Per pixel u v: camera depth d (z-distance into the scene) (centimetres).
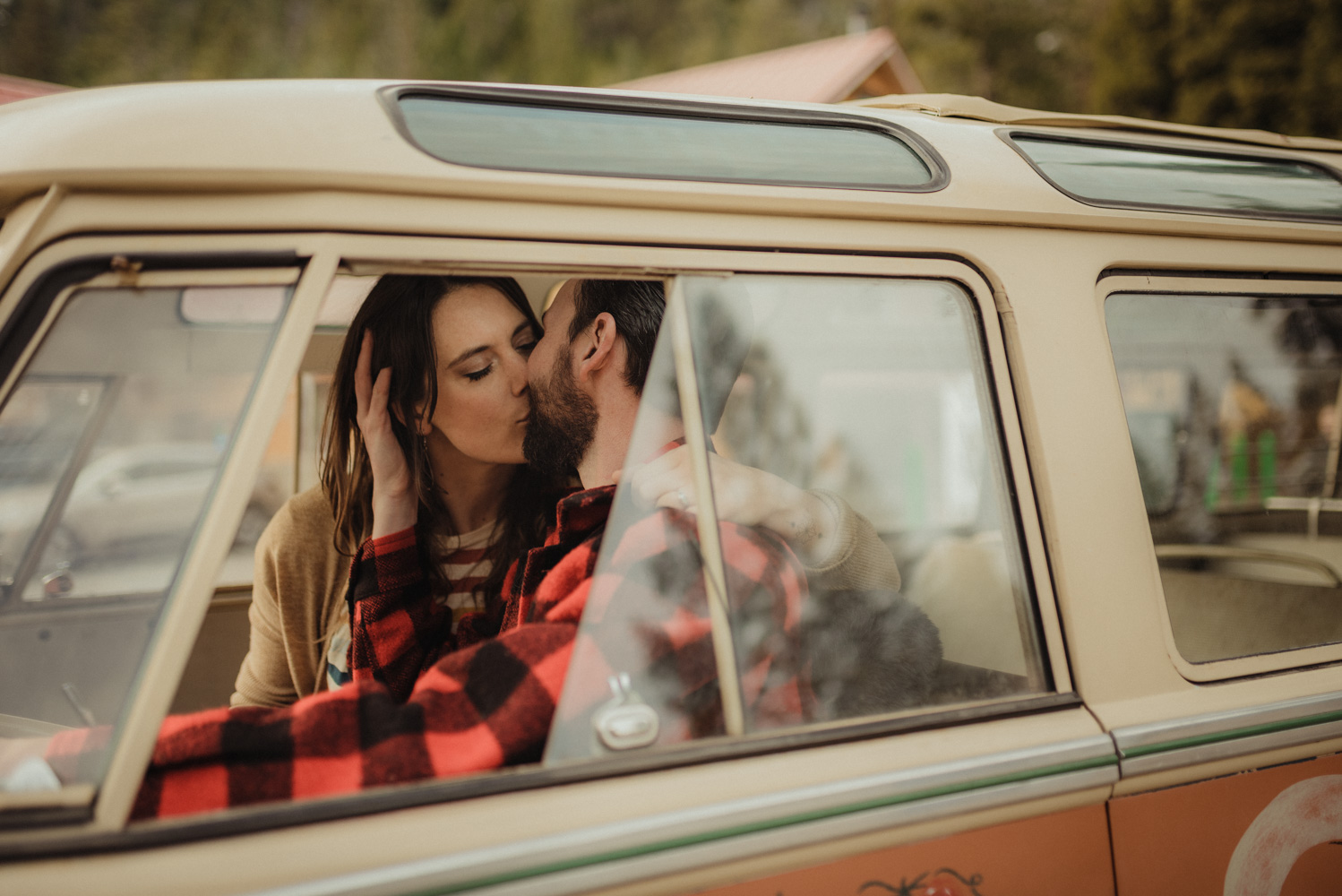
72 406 107
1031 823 123
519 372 158
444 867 96
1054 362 138
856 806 112
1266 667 144
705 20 3912
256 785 103
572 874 100
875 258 131
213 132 107
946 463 138
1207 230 152
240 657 224
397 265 109
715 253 122
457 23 3741
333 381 175
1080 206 146
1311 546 181
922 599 140
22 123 110
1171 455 159
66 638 123
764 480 132
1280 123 1717
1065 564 132
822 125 149
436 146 116
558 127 129
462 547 171
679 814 105
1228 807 135
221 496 100
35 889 88
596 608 121
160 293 104
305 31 3566
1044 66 3136
